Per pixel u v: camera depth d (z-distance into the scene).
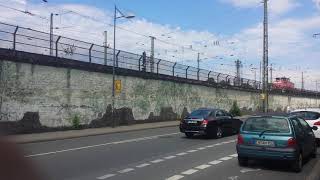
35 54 27.80
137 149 17.97
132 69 38.59
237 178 11.02
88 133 27.25
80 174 11.26
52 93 29.22
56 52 30.02
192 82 49.28
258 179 10.97
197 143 20.86
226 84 58.81
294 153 12.23
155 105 42.06
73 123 31.00
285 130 12.55
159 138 23.83
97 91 33.72
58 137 23.91
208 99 53.22
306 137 13.88
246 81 66.25
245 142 12.97
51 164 13.13
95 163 13.50
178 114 46.25
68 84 30.69
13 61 26.22
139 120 39.47
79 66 31.70
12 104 26.14
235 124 26.45
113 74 34.59
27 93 27.19
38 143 20.88
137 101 39.22
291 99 86.56
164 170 12.15
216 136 23.97
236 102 61.50
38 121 27.98
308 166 13.57
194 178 10.87
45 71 28.61
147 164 13.37
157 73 42.56
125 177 10.86
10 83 26.03
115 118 36.06
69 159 14.45
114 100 35.88
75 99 31.34
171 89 44.97
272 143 12.52
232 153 16.61
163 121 43.00
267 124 12.88
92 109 33.12
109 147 18.78
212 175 11.41
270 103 75.50
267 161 14.19
